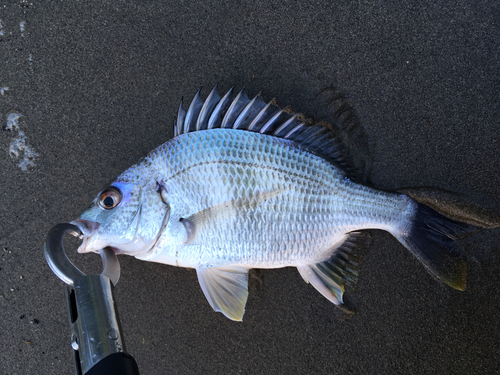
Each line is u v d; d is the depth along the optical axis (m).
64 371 0.34
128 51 0.34
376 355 0.33
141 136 0.34
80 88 0.34
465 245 0.32
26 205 0.34
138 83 0.34
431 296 0.33
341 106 0.33
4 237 0.34
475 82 0.33
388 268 0.33
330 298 0.31
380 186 0.33
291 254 0.30
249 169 0.29
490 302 0.32
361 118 0.33
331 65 0.34
